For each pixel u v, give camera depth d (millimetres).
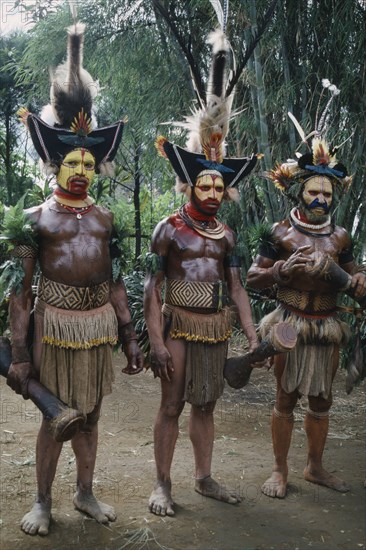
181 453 4148
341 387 5559
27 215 3062
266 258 3615
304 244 3529
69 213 3098
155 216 8203
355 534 3139
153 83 6559
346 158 5773
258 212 6637
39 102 8148
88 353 3102
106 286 3191
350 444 4355
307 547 3006
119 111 7199
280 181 3688
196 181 3357
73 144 3092
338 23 5641
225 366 3438
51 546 2971
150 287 3363
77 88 3152
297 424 4742
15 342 3031
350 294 3484
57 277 3059
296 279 3492
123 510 3336
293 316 3541
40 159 3186
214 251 3379
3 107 8148
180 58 6238
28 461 3887
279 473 3623
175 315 3355
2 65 8102
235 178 3496
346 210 6023
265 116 5801
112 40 6684
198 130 3426
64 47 6742
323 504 3461
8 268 3021
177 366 3371
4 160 8172
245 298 3506
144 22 6527
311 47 5941
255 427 4652
